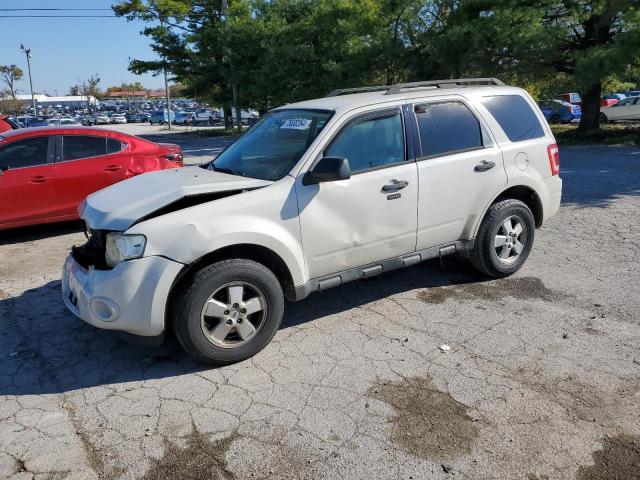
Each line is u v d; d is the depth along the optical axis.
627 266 5.80
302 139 4.46
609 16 16.78
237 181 4.13
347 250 4.42
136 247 3.70
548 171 5.64
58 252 7.14
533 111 5.66
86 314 3.86
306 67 23.45
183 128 50.50
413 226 4.75
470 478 2.82
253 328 4.05
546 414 3.31
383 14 20.28
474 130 5.15
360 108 4.53
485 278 5.59
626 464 2.89
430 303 5.03
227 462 3.00
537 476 2.82
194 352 3.89
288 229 4.09
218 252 3.97
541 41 16.52
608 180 10.78
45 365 4.16
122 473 2.95
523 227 5.54
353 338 4.39
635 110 26.14
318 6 23.17
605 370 3.77
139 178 4.75
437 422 3.28
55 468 3.00
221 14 34.22
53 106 121.00
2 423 3.42
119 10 34.12
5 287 5.85
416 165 4.71
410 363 3.96
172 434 3.26
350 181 4.36
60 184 7.65
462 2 17.84
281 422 3.33
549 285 5.36
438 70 19.45
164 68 36.03
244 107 33.56
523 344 4.19
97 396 3.70
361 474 2.87
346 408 3.45
